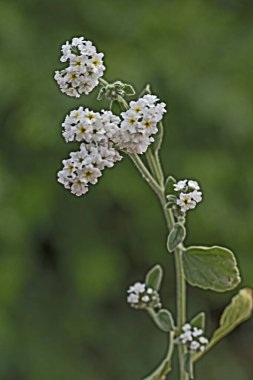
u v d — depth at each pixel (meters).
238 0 1.56
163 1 1.51
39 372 1.50
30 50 1.40
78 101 1.35
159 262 1.55
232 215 1.43
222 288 0.61
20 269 1.43
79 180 0.57
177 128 1.45
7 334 1.42
